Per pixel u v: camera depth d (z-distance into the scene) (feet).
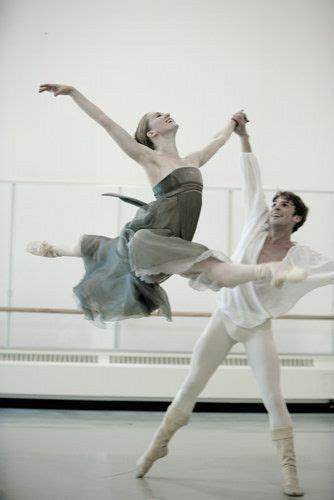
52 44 21.02
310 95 21.38
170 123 10.10
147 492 10.58
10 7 20.94
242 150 11.66
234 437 15.76
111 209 20.02
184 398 11.30
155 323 19.86
